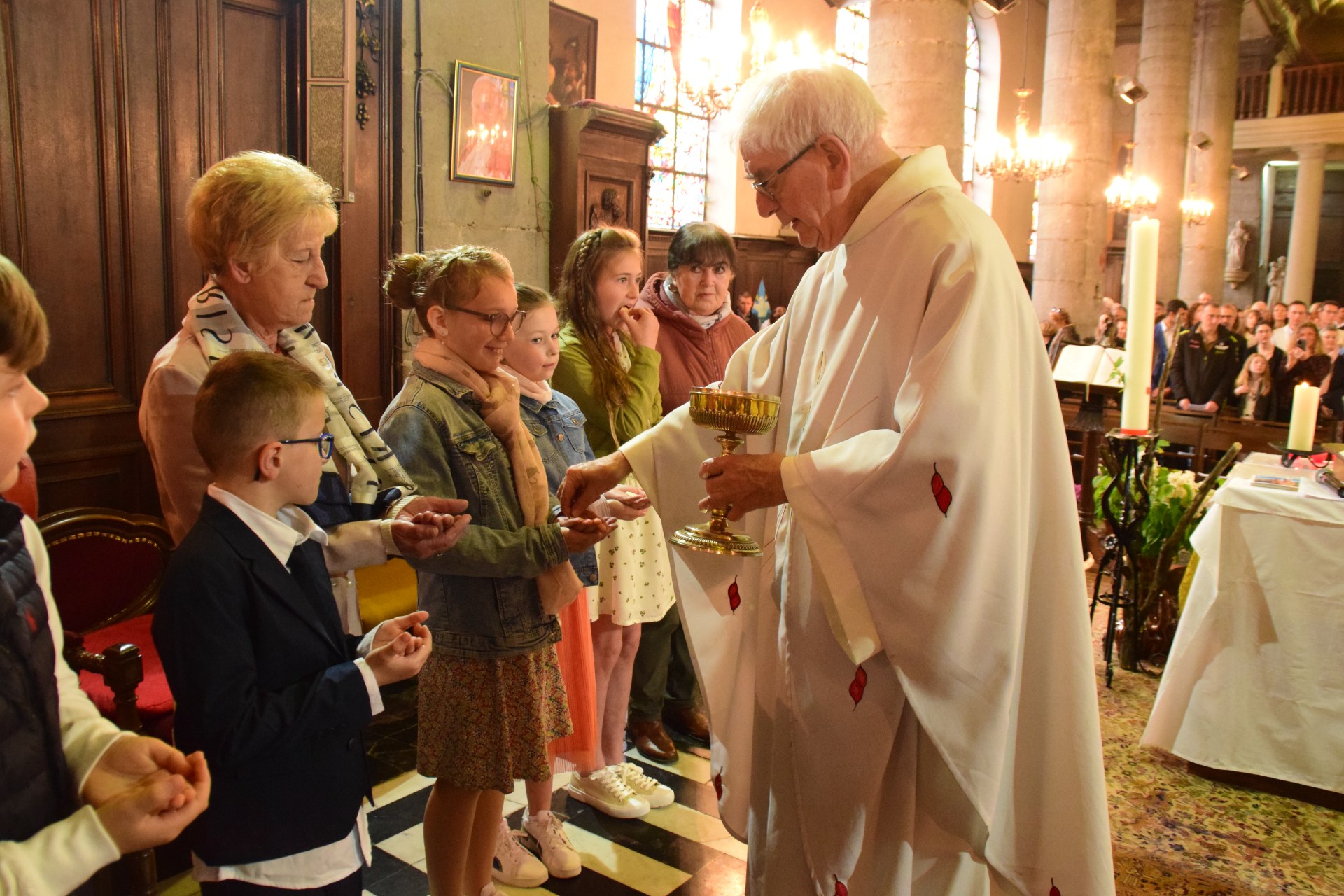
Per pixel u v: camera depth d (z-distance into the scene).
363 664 1.27
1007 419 1.43
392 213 3.75
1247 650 2.59
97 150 2.74
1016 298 1.52
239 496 1.27
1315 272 23.11
